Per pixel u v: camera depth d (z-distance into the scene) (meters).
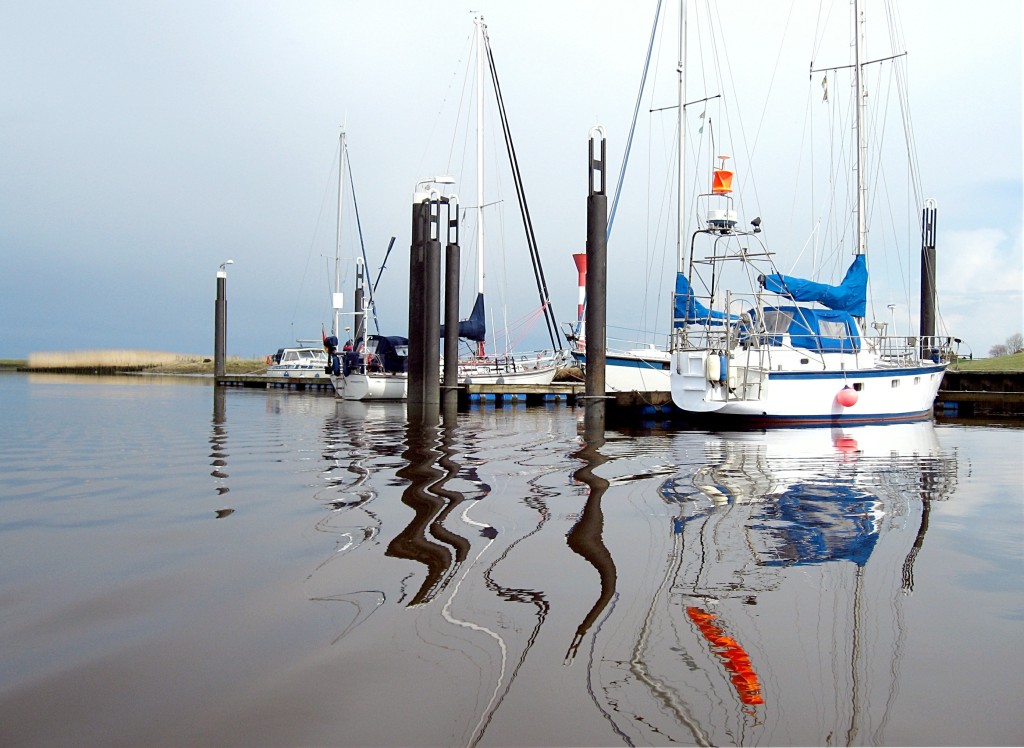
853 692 3.05
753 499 7.32
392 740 2.63
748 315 16.73
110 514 6.30
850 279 18.12
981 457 11.12
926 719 2.84
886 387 17.84
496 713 2.83
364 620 3.78
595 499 7.17
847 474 9.16
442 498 7.11
